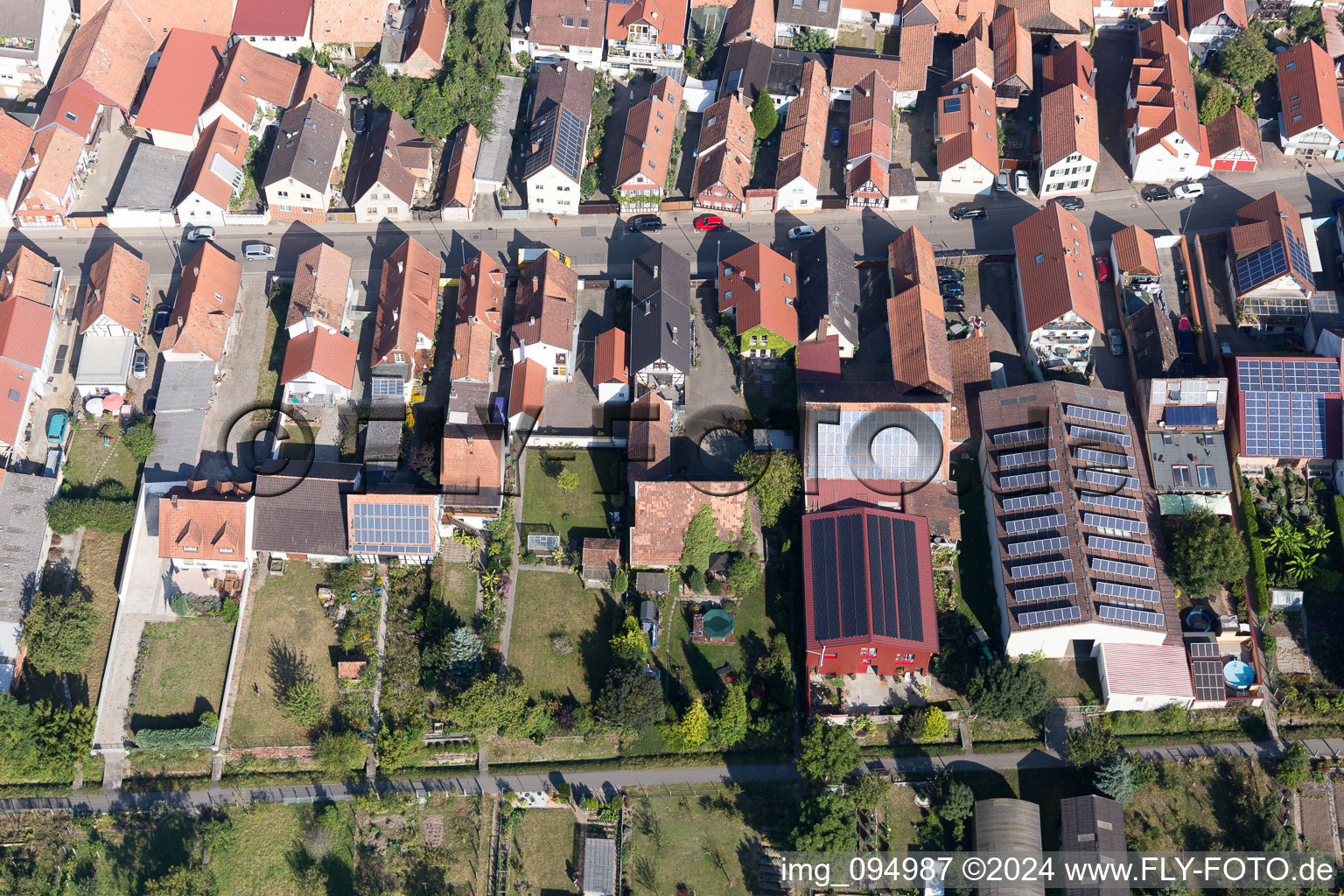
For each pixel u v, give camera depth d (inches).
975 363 5964.6
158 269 6373.0
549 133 6565.0
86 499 5664.4
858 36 7293.3
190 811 5177.2
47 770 5221.5
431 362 6072.8
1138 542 5467.5
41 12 6742.1
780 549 5625.0
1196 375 5935.0
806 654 5310.0
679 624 5511.8
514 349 5999.0
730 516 5575.8
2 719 5103.3
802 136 6653.5
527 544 5639.8
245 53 6855.3
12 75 6806.1
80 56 6742.1
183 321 5940.0
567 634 5492.1
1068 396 5713.6
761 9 7130.9
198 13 7022.6
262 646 5452.8
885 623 5226.4
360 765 5255.9
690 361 6038.4
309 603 5531.5
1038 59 7244.1
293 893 5064.0
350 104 6978.4
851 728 5290.4
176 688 5383.9
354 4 7062.0
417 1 7175.2
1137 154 6678.2
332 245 6510.8
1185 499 5654.5
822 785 5128.0
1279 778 5167.3
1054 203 6314.0
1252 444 5689.0
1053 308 5984.3
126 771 5255.9
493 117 6845.5
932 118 6998.0
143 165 6619.1
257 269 6387.8
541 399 5925.2
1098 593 5305.1
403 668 5378.9
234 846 5113.2
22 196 6407.5
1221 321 6200.8
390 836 5152.6
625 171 6565.0
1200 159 6653.5
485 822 5172.2
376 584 5541.3
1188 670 5319.9
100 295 5979.3
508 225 6619.1
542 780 5236.2
